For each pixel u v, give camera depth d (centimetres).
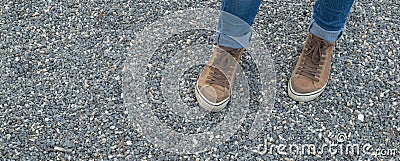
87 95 247
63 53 259
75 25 268
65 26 268
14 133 238
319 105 247
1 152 233
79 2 275
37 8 273
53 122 241
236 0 217
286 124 242
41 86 250
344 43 265
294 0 278
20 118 242
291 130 241
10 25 267
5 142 236
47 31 266
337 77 255
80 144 236
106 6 274
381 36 269
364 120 245
